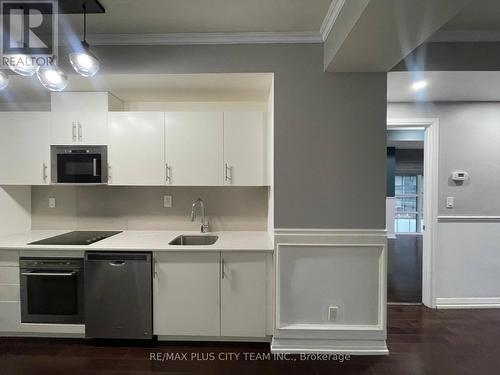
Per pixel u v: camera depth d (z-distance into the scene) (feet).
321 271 7.61
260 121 8.70
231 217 9.96
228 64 7.62
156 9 6.42
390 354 7.57
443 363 7.21
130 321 7.78
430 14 4.90
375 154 7.48
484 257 10.27
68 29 7.21
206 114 8.71
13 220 9.66
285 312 7.66
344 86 7.48
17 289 7.93
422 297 10.79
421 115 10.18
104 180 8.73
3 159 8.80
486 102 10.16
